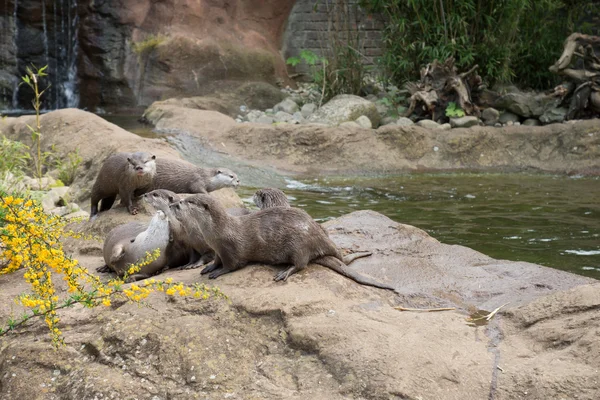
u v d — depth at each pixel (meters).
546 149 12.37
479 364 3.42
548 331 3.63
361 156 12.10
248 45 17.44
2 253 4.35
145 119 14.59
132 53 16.70
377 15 17.75
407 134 12.43
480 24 15.29
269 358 3.63
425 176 11.57
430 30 15.12
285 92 16.95
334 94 16.00
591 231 7.73
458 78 14.36
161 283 3.67
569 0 16.23
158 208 4.77
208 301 3.96
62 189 7.91
